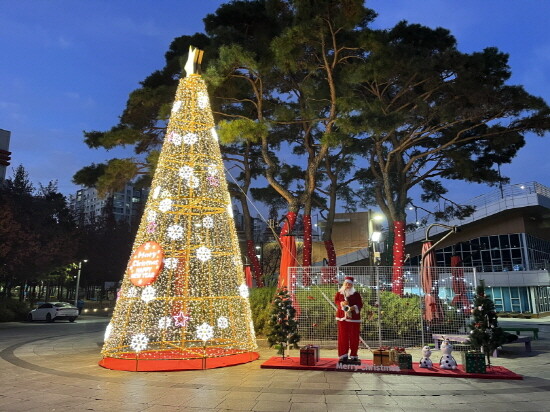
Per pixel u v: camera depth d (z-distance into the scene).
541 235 40.88
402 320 12.81
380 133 14.50
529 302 33.69
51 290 69.38
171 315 10.94
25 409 5.94
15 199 31.55
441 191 24.66
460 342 11.48
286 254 15.51
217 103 17.77
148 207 11.02
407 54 15.38
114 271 49.22
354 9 13.88
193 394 6.78
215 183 11.34
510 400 6.45
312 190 17.59
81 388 7.27
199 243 11.47
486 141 20.48
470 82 15.48
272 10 16.88
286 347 9.96
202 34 20.22
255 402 6.26
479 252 38.09
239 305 11.42
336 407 5.98
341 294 9.72
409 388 7.25
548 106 15.99
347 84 16.77
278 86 18.84
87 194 119.62
